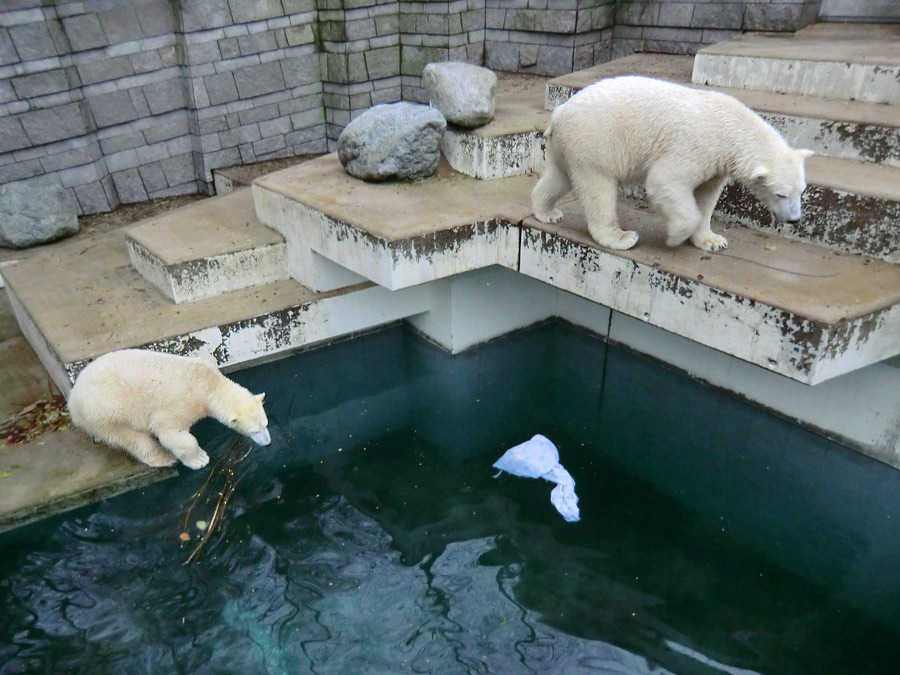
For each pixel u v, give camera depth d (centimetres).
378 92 672
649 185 307
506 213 386
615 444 415
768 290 285
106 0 555
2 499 326
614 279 333
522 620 292
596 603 301
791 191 285
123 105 593
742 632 289
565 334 523
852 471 378
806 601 306
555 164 338
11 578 301
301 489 363
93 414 328
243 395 350
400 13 648
